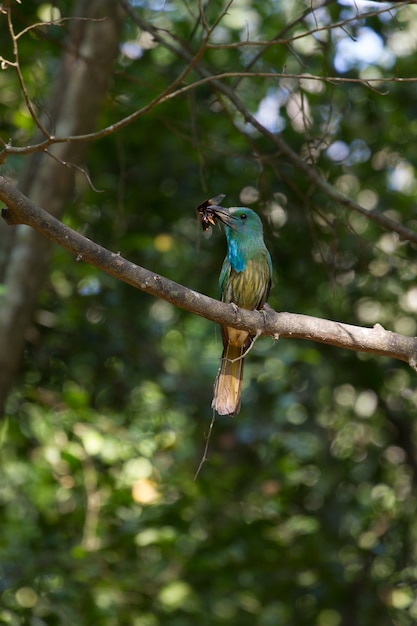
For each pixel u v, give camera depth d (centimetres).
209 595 1312
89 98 1230
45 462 1277
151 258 1446
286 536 1391
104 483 1238
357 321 1476
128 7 1044
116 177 1476
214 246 1452
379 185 1470
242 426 1401
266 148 1388
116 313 1469
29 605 1225
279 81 1205
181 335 1591
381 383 1488
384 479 1548
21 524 1266
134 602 1227
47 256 1241
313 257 1405
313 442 1504
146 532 1189
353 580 1462
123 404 1467
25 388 1330
